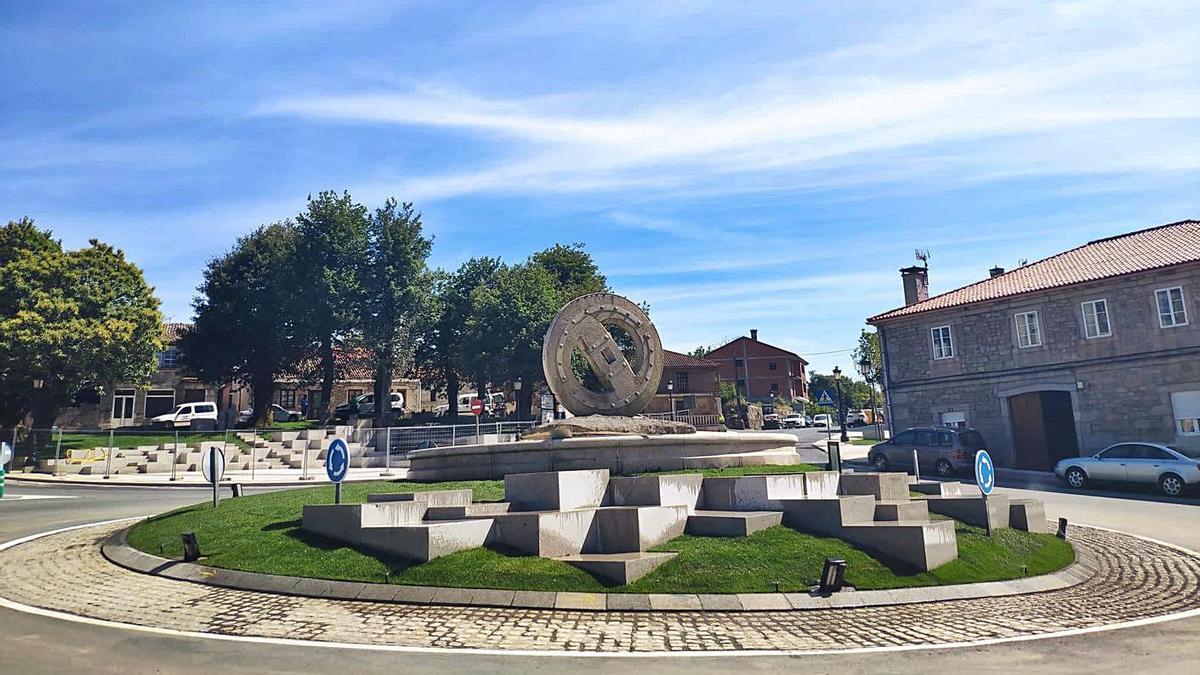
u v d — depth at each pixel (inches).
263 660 239.9
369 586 328.5
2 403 1266.0
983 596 347.9
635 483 425.1
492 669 236.1
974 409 1157.1
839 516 391.5
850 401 3444.9
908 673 239.5
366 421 1605.6
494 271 1802.4
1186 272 969.5
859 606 325.4
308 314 1579.7
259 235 1793.8
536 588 324.2
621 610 310.0
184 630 274.1
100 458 1165.1
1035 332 1101.7
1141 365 997.2
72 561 403.5
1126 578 400.2
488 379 1648.6
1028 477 975.0
